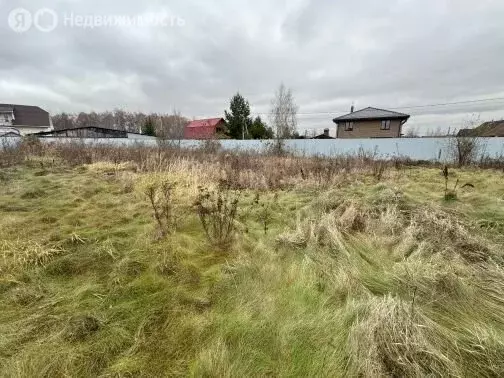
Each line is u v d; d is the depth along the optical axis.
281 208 4.73
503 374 1.55
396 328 1.73
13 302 2.17
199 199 4.21
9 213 4.20
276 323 1.96
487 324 1.95
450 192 5.31
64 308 2.12
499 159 11.98
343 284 2.37
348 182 6.92
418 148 16.42
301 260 2.89
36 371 1.56
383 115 29.86
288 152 16.56
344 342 1.79
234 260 2.91
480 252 2.93
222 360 1.62
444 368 1.55
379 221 3.79
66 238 3.27
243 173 7.18
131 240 3.33
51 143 13.09
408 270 2.48
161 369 1.63
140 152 10.16
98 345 1.78
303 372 1.59
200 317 2.03
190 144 15.99
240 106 31.25
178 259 2.89
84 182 6.20
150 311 2.10
